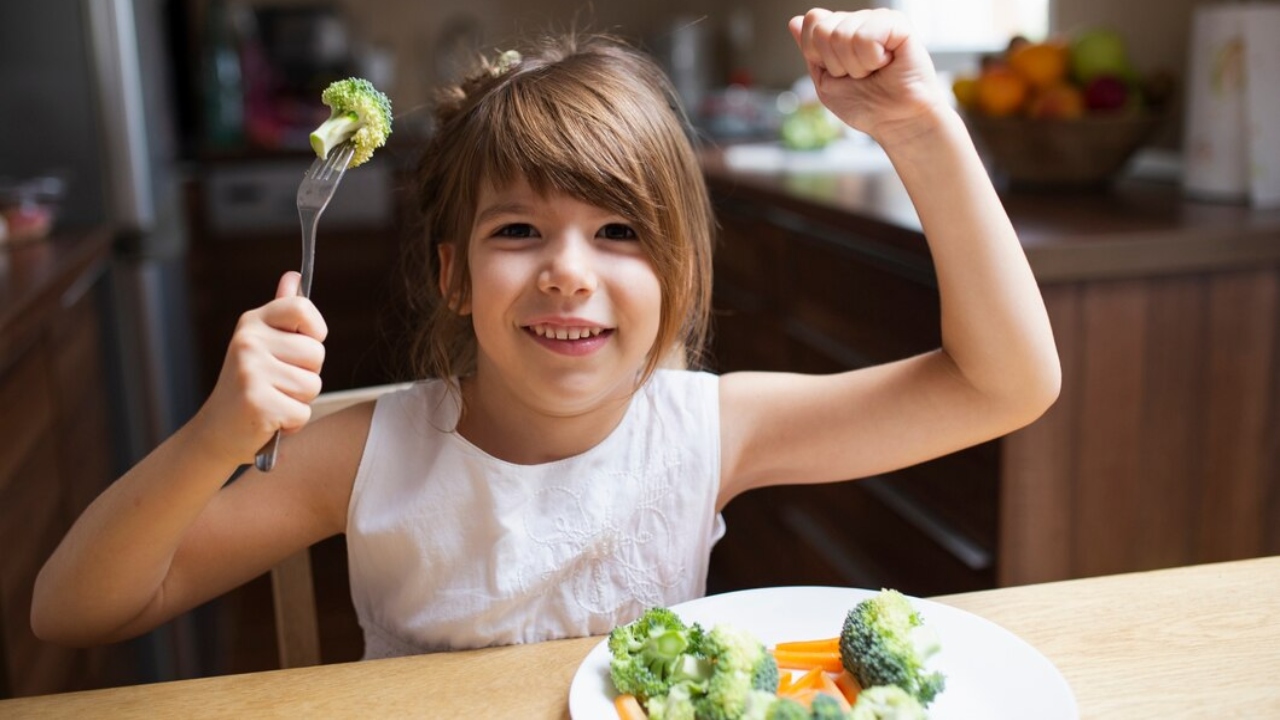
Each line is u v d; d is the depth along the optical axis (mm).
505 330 880
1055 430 1533
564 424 973
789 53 3943
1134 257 1496
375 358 3871
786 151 2760
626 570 989
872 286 1791
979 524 1603
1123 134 1869
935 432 958
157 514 768
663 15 4680
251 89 4168
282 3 4395
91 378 2020
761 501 2379
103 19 2320
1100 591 848
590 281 852
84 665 1758
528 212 881
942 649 750
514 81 936
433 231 1024
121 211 2393
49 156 2354
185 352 2740
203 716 722
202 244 3732
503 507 957
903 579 1820
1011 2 2967
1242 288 1565
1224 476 1618
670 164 933
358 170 3770
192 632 2172
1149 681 732
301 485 959
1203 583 855
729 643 674
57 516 1696
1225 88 1797
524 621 965
